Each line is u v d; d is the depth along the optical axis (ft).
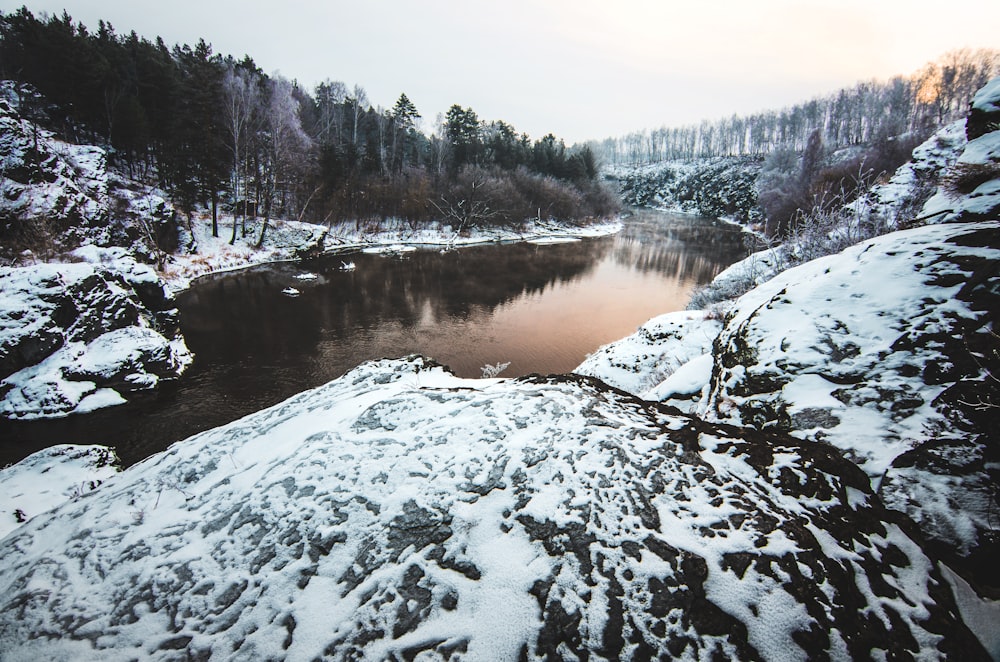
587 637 10.00
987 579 11.26
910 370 16.37
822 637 9.77
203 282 98.53
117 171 123.85
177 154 117.29
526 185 214.69
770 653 9.51
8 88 116.98
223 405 50.49
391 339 71.72
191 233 110.22
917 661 9.47
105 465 34.78
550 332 76.64
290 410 24.48
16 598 12.89
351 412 21.31
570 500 13.47
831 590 10.59
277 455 18.70
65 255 68.90
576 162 264.72
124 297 56.90
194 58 179.42
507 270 126.62
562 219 225.76
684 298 99.19
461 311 87.76
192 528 15.01
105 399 49.29
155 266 93.45
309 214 151.33
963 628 10.13
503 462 15.34
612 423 17.13
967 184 25.86
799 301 22.18
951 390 14.97
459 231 177.99
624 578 11.11
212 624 11.43
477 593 11.20
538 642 10.01
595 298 98.94
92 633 11.53
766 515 12.52
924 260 19.52
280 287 98.48
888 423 15.33
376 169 185.88
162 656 10.77
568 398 19.27
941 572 11.30
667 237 200.44
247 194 125.90
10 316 47.16
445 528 13.14
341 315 82.89
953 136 55.83
